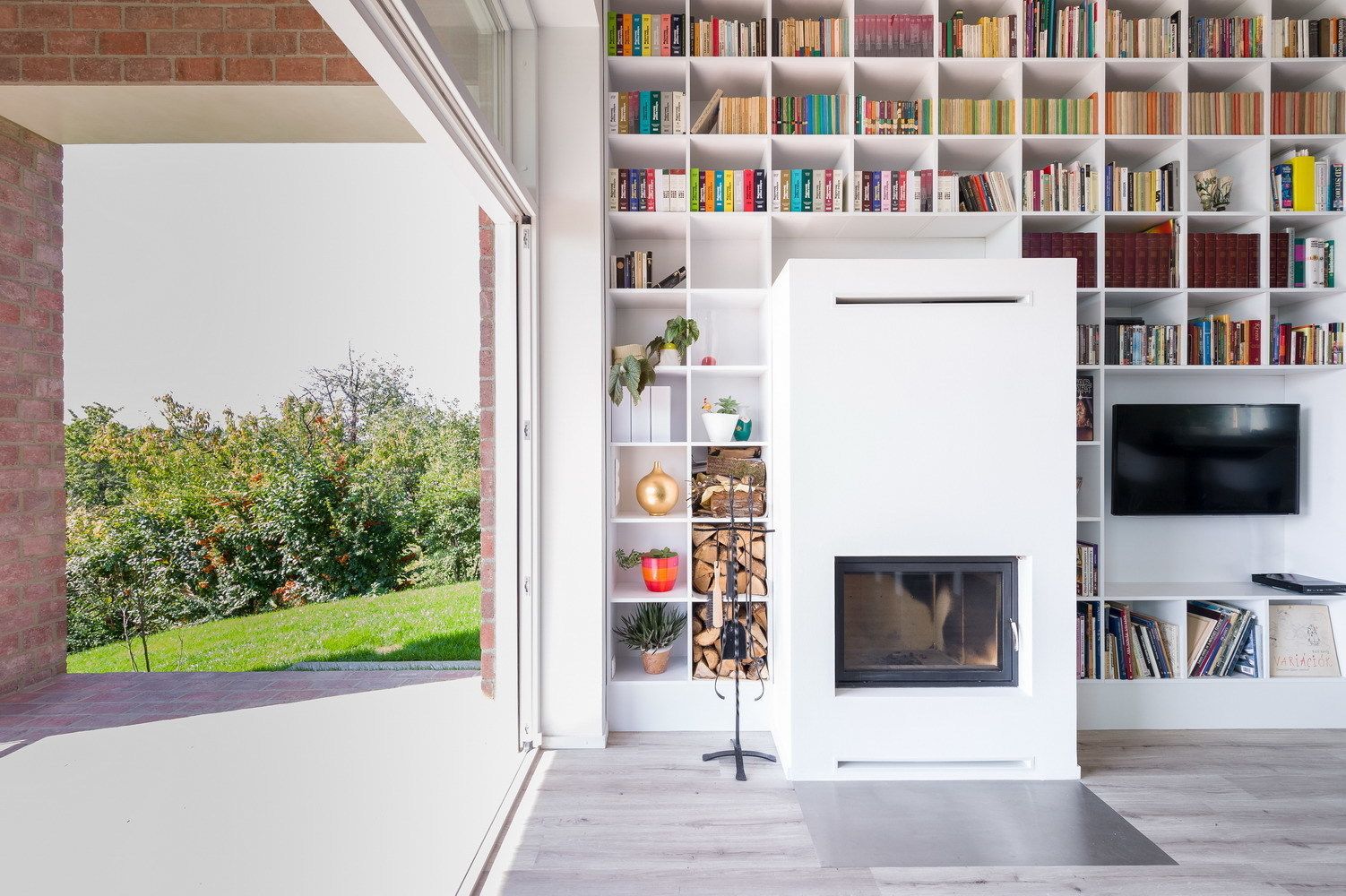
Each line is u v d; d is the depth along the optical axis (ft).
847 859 6.09
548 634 8.68
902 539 7.76
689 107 9.36
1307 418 9.95
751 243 10.41
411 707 9.62
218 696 10.02
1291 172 9.43
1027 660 7.79
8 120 9.84
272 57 7.97
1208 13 9.75
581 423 8.76
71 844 6.04
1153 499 9.70
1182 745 8.63
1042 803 7.16
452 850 5.98
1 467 9.84
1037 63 9.28
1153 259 9.37
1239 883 5.72
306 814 6.64
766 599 9.32
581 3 8.25
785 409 8.13
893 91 9.99
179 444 13.82
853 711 7.73
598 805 7.10
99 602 13.24
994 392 7.73
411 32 4.35
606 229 9.15
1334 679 9.20
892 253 10.41
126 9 7.94
